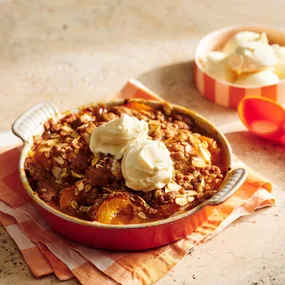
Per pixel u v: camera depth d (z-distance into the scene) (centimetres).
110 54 143
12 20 152
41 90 136
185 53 143
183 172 110
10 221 112
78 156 112
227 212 111
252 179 114
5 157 119
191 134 115
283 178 118
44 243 108
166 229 105
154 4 155
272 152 122
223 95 129
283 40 136
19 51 144
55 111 118
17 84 137
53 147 112
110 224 105
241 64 128
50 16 153
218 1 155
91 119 118
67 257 107
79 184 108
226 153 113
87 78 138
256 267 106
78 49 144
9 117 130
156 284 104
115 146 110
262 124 122
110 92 135
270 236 110
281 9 153
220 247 109
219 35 137
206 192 107
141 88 129
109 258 107
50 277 106
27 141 114
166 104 120
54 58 142
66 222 105
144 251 108
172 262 106
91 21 151
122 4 155
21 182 110
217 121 128
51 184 111
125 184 108
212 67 132
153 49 144
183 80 136
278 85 127
